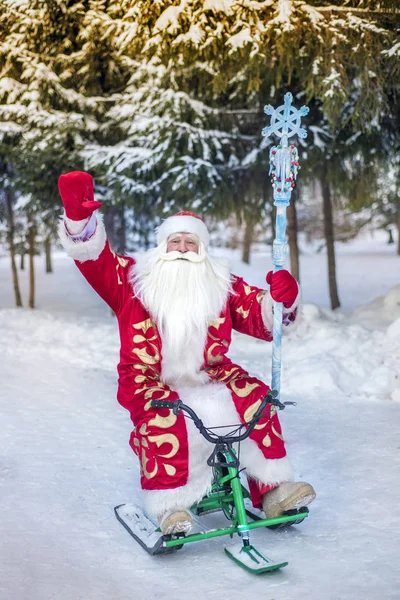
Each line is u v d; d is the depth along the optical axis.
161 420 3.27
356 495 3.84
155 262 3.61
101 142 10.75
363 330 7.82
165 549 3.15
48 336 9.73
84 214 3.29
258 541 3.32
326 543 3.25
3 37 9.09
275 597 2.74
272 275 3.43
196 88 9.39
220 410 3.31
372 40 6.88
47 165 10.90
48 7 8.79
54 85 9.46
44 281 21.88
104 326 10.31
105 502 3.90
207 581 2.92
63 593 2.81
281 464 3.34
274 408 3.41
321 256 27.47
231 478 3.16
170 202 10.41
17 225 15.92
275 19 6.55
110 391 6.62
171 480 3.20
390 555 3.08
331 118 7.42
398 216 22.39
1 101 9.56
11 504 3.80
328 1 7.19
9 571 2.99
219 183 9.79
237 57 7.11
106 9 8.05
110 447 4.90
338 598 2.71
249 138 9.78
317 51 7.03
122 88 10.61
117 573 3.02
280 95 9.38
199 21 6.80
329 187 12.06
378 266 23.61
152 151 9.49
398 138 9.84
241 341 8.75
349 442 4.80
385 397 6.01
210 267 3.65
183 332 3.45
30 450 4.80
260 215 10.59
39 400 6.25
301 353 7.49
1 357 8.27
